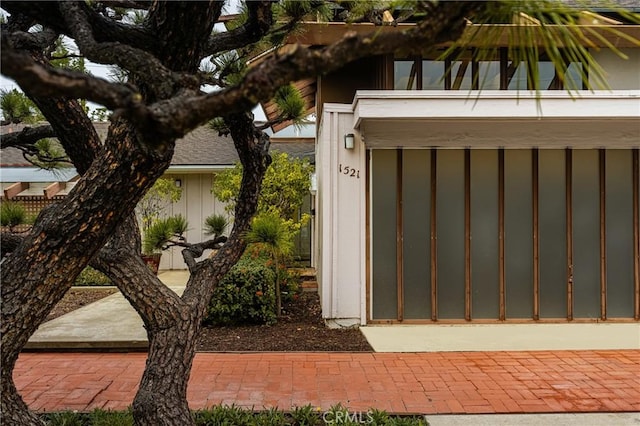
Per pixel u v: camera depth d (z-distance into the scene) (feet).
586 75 4.70
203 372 15.58
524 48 4.65
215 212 39.83
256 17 7.43
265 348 18.48
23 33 7.36
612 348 18.51
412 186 22.39
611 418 12.25
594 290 22.65
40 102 8.21
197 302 9.15
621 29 19.31
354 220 22.02
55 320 21.71
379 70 24.16
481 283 22.52
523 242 22.58
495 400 13.35
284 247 15.39
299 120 12.66
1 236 7.69
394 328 21.63
